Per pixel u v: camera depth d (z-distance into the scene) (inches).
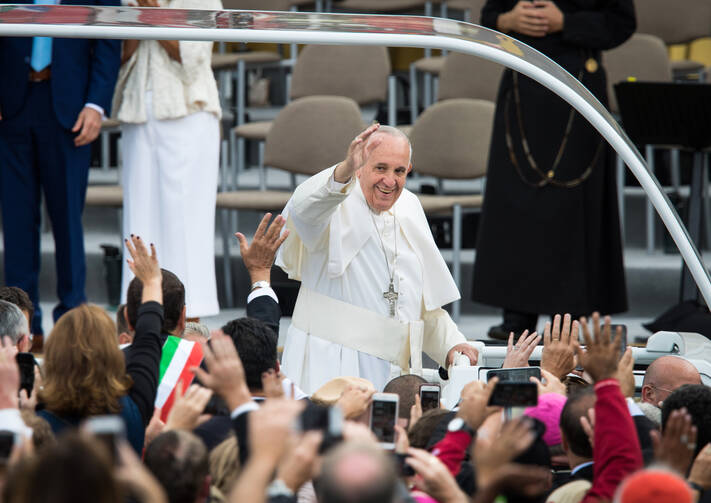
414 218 712.4
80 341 456.4
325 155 1182.3
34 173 902.4
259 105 1533.0
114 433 293.6
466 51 632.4
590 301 943.7
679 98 927.7
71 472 272.4
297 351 699.4
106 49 892.0
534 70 634.8
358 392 465.1
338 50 1309.1
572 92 636.7
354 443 287.1
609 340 405.4
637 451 390.6
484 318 1101.1
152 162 938.1
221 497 393.1
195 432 462.3
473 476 410.0
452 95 1262.3
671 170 1283.2
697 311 939.3
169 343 562.3
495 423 408.8
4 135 893.8
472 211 1182.3
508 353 564.7
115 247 1105.4
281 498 339.6
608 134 639.1
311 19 650.2
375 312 696.4
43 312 1081.4
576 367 617.0
